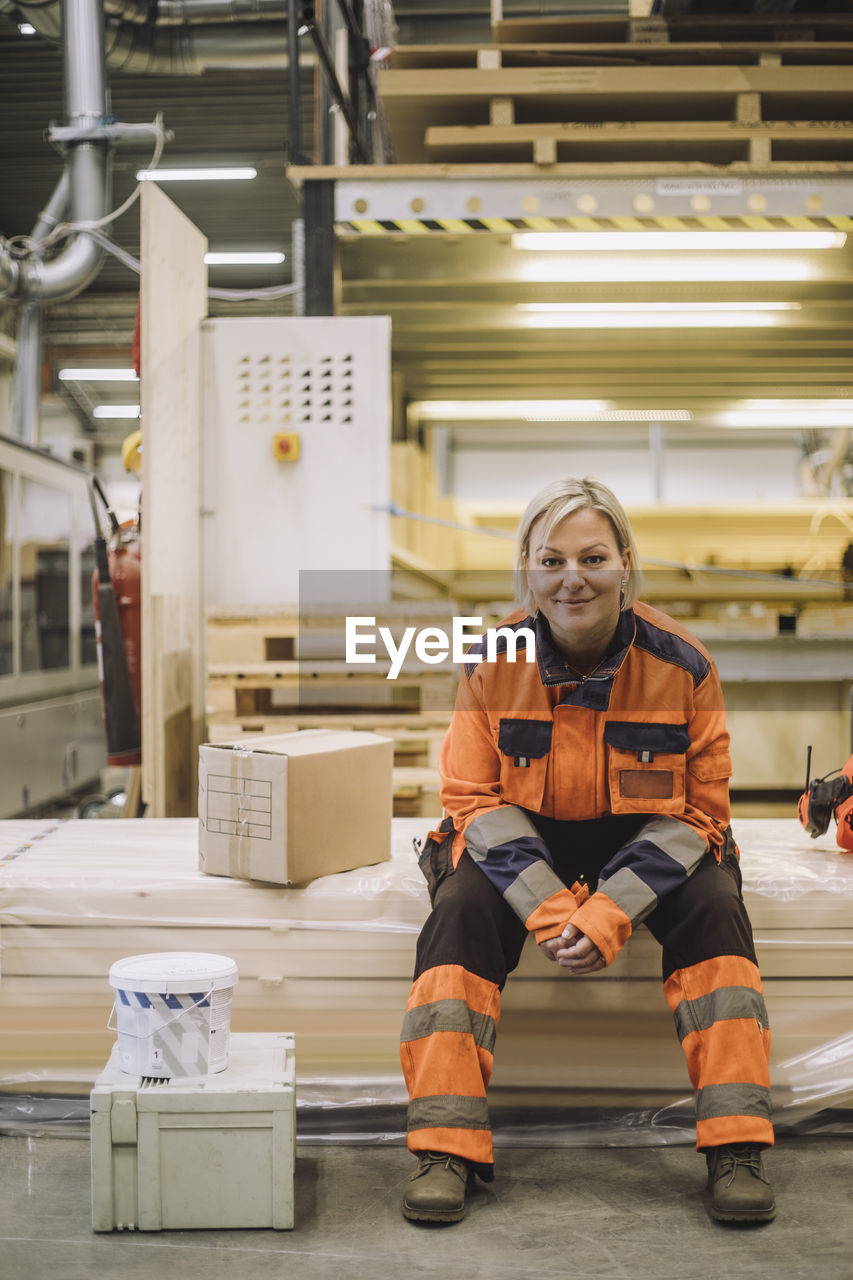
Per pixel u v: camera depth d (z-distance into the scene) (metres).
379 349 3.67
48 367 12.66
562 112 4.05
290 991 2.24
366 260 4.21
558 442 11.16
